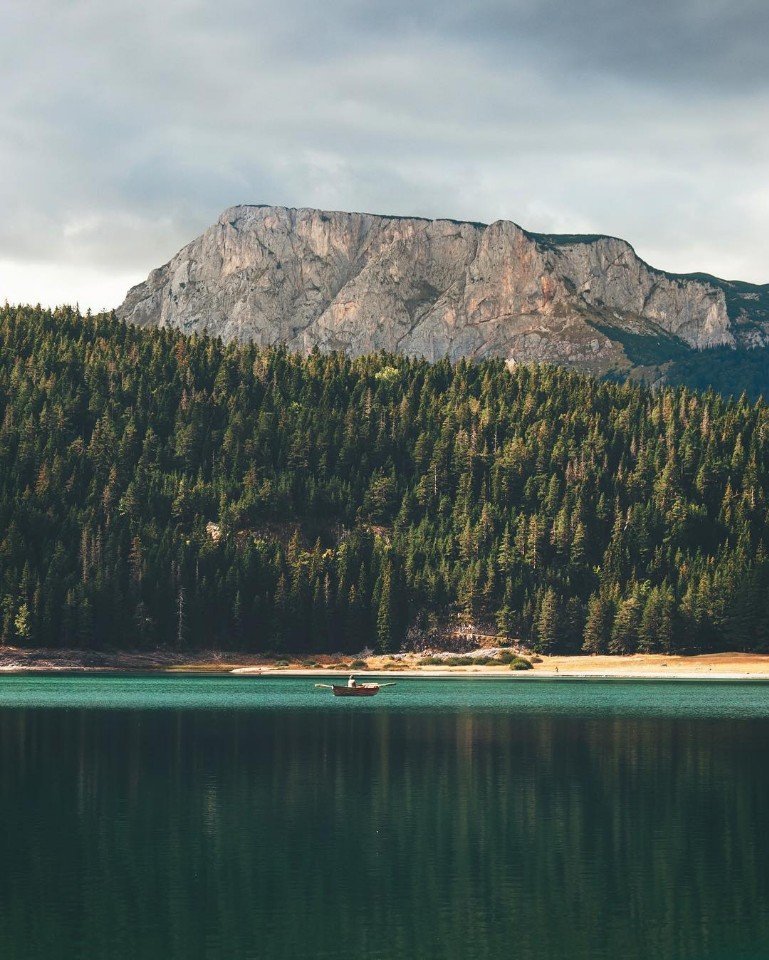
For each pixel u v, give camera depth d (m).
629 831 77.88
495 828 78.69
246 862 69.62
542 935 56.97
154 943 55.44
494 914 60.16
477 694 199.75
